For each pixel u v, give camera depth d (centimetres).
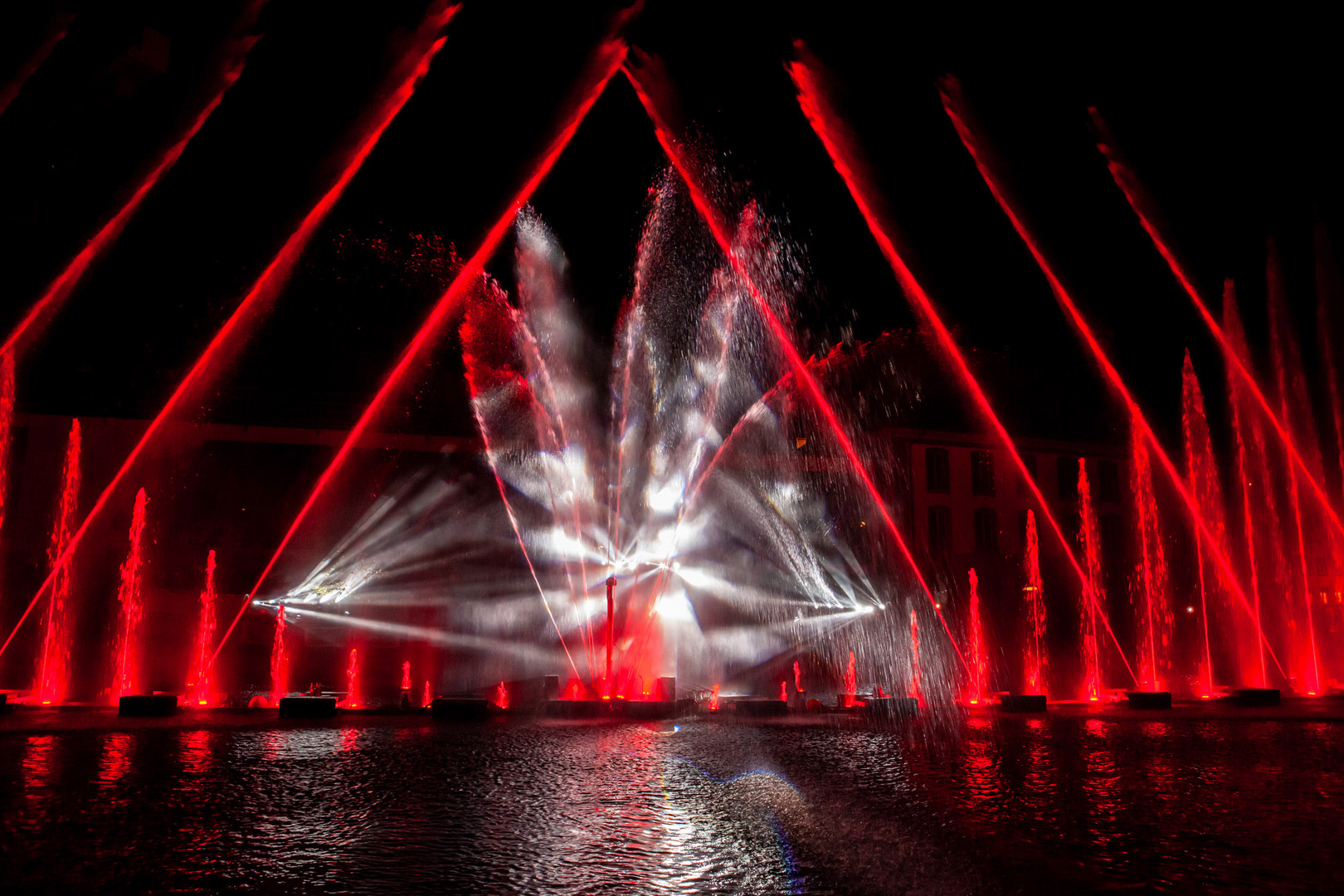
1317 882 655
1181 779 1116
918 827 828
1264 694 2397
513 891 622
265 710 2012
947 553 4044
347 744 1412
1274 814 898
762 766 1214
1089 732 1675
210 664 2942
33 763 1168
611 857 713
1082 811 907
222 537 3169
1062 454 4369
